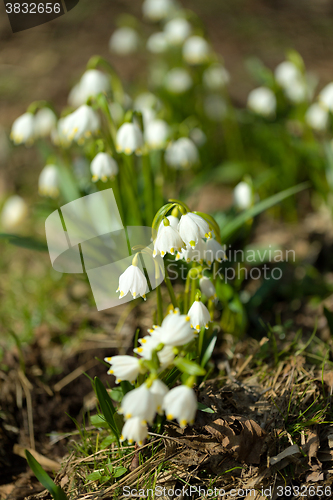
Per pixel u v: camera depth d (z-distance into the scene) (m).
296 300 1.00
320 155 1.20
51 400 0.87
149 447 0.77
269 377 0.84
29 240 0.93
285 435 0.77
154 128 1.00
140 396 0.65
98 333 0.94
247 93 1.80
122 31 1.56
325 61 2.02
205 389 0.80
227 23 2.40
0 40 2.26
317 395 0.80
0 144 1.62
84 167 1.14
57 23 2.34
